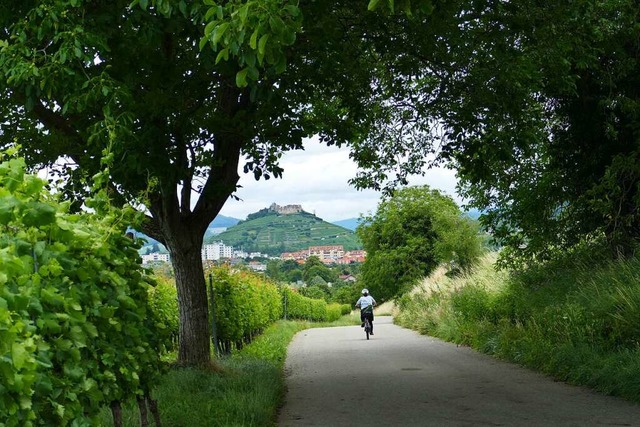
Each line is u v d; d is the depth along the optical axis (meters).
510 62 13.68
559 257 19.73
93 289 5.82
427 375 14.62
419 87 16.91
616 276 14.96
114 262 6.42
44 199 5.28
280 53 6.04
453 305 25.53
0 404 3.40
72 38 9.56
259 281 30.66
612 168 16.09
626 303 13.12
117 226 6.91
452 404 10.85
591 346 13.06
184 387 11.66
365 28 13.27
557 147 18.89
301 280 134.50
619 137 17.75
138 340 6.94
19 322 3.41
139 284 7.41
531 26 13.19
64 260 5.09
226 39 6.28
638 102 16.50
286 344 25.94
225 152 13.80
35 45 10.34
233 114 13.16
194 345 14.16
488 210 20.75
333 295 112.00
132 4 8.65
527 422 9.16
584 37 14.81
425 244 56.97
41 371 4.11
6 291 3.41
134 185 10.97
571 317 14.28
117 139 10.02
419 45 13.77
